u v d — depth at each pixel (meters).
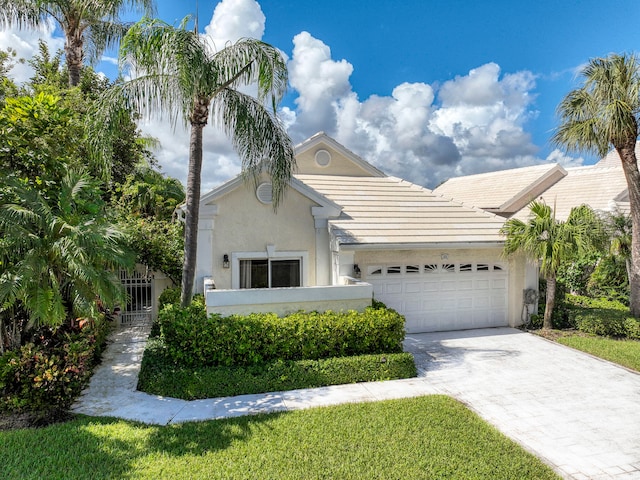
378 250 13.92
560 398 9.09
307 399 8.96
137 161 22.77
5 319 9.18
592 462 6.60
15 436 7.03
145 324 16.08
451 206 17.00
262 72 10.73
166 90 10.11
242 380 9.32
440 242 14.02
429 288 14.80
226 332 9.75
